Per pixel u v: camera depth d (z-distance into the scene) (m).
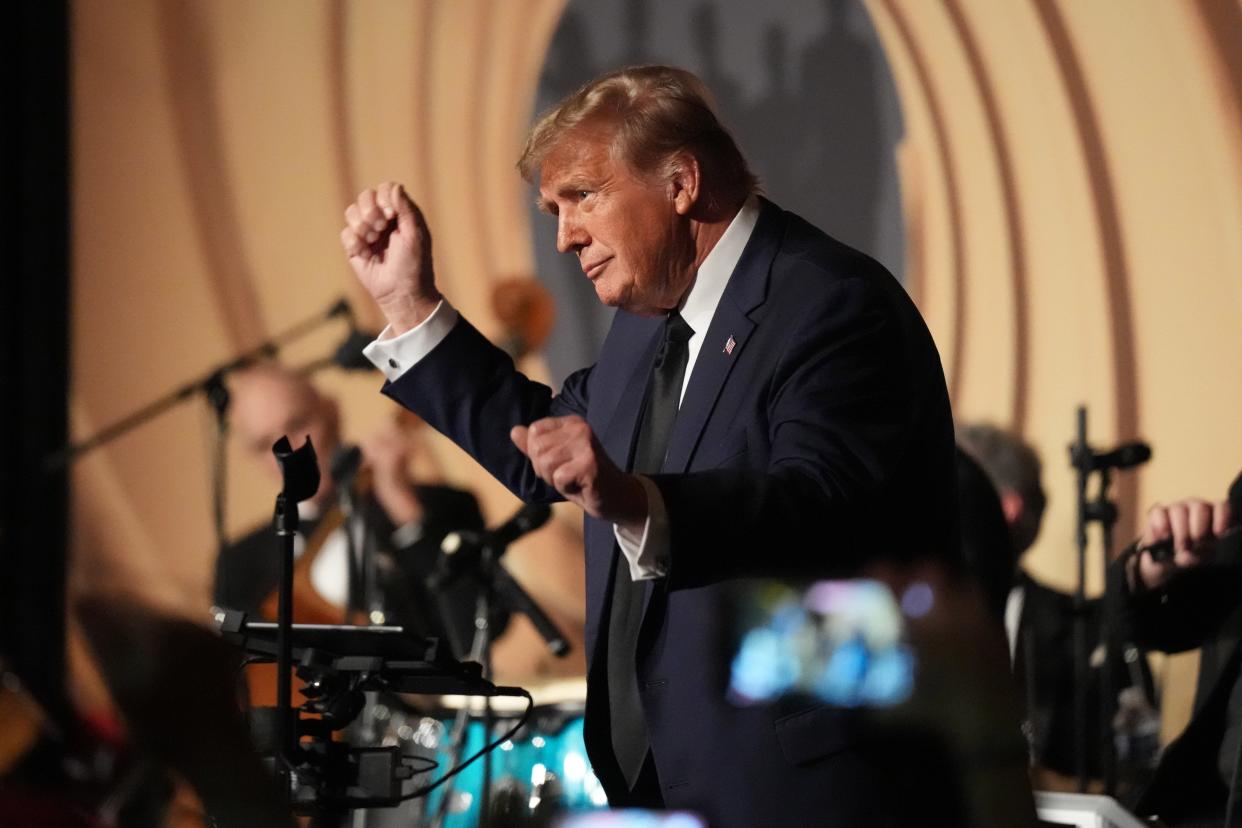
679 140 7.15
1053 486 15.51
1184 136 15.07
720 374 7.00
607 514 5.98
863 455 6.53
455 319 8.01
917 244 16.25
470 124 18.27
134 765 4.11
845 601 6.65
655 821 6.63
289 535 7.16
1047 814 7.66
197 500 18.81
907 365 6.91
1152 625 9.36
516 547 17.38
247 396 16.81
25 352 19.41
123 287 19.34
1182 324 15.02
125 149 19.41
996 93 15.92
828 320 6.84
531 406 7.96
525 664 17.09
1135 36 15.30
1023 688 10.35
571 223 7.29
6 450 19.33
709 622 6.75
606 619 7.22
